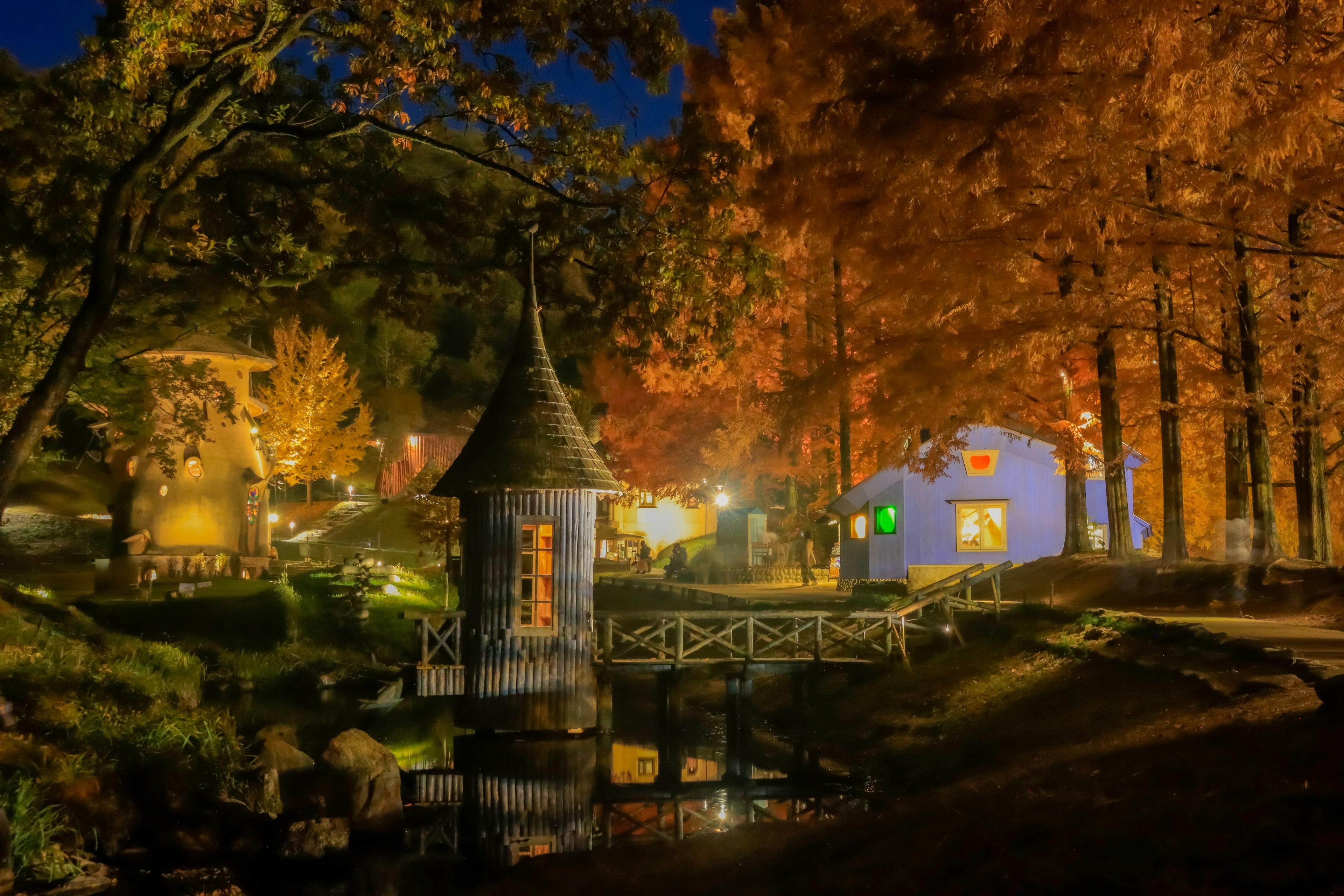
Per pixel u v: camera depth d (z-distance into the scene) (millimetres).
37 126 16578
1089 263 21781
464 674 19016
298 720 20656
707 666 20344
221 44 15289
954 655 20547
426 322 21828
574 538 19391
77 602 28531
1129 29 14094
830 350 32688
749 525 47688
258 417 61750
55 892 9375
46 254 17484
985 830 8000
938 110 17094
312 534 62594
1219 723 10156
